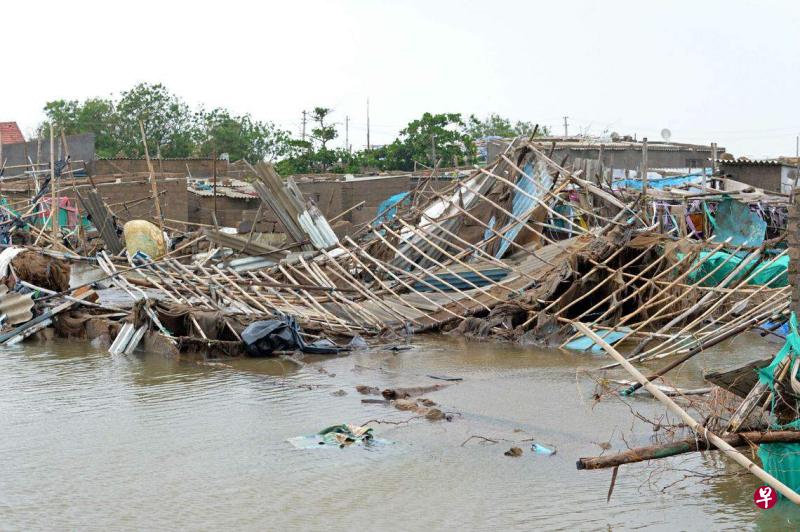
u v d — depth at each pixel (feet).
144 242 91.86
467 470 34.65
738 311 66.03
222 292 68.95
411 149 182.60
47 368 55.83
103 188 123.24
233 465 35.24
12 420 42.24
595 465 27.86
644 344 58.08
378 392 48.16
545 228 84.74
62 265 72.84
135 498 31.50
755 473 26.71
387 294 75.92
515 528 28.73
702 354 61.11
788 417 30.12
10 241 95.09
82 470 34.63
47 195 111.45
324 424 41.57
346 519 29.53
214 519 29.50
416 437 39.27
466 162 176.86
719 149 145.07
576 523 29.12
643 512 30.04
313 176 151.64
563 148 138.21
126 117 220.84
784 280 71.82
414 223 86.48
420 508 30.55
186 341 60.34
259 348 59.47
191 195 127.85
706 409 36.96
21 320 67.97
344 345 63.52
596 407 44.52
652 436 38.52
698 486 32.53
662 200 97.04
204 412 43.88
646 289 67.41
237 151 219.20
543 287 68.49
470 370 54.90
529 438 39.14
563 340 64.08
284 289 72.54
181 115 225.76
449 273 75.36
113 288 77.66
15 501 31.14
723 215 90.99
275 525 29.01
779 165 121.60
